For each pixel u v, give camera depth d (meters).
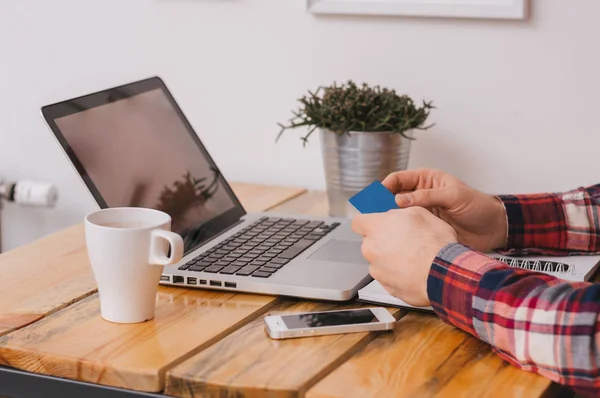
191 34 1.74
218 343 0.89
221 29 1.72
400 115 1.37
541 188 1.55
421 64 1.58
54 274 1.13
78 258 1.21
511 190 1.57
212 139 1.78
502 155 1.56
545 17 1.48
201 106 1.77
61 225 1.97
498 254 1.19
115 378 0.83
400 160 1.40
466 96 1.56
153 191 1.17
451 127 1.58
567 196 1.21
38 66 1.89
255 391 0.78
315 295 1.00
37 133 1.93
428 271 0.89
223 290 1.04
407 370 0.82
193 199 1.24
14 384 0.88
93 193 1.06
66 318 0.96
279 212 1.39
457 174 1.60
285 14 1.66
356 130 1.35
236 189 1.66
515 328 0.81
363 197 1.07
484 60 1.54
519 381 0.80
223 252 1.14
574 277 1.07
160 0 1.75
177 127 1.30
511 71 1.52
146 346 0.88
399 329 0.93
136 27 1.78
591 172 1.51
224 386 0.79
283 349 0.87
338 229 1.27
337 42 1.63
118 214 0.97
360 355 0.86
